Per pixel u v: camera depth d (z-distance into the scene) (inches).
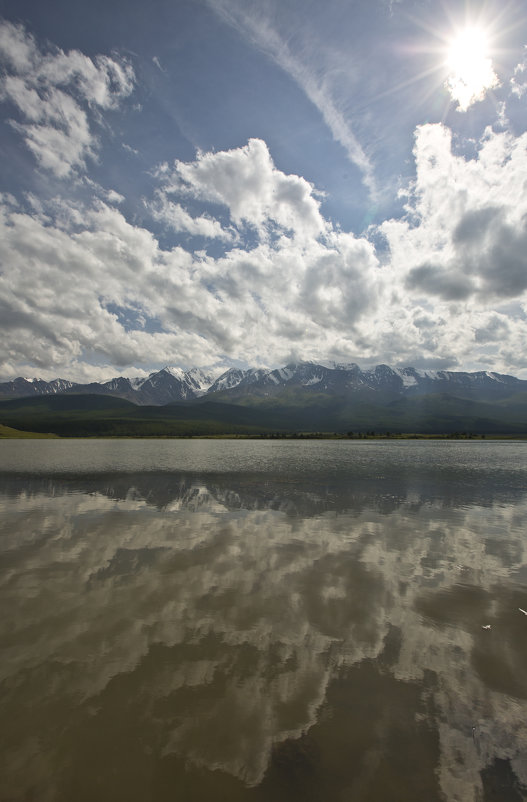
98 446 6530.5
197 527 1029.8
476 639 496.4
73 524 1058.1
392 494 1569.9
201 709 364.8
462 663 444.5
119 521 1093.1
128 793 281.9
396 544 893.2
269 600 601.6
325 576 698.8
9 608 566.9
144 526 1039.0
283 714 360.8
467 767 307.4
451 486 1817.2
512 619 548.7
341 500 1427.2
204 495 1526.8
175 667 429.4
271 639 490.3
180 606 578.2
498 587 659.4
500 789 288.5
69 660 440.1
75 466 2780.5
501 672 429.1
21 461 3208.7
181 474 2272.4
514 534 982.4
